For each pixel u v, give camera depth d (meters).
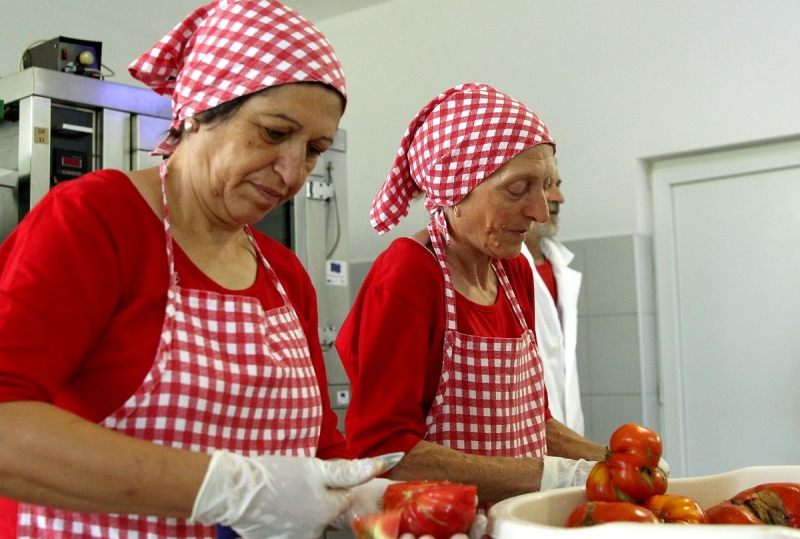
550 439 1.45
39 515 0.87
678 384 3.23
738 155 3.14
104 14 3.41
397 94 3.88
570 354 2.73
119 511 0.75
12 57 3.05
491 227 1.28
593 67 3.37
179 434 0.86
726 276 3.16
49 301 0.78
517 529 0.82
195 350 0.88
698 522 0.96
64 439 0.73
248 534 0.79
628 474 1.01
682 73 3.18
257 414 0.92
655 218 3.31
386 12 3.94
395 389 1.18
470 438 1.26
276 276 1.05
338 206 2.77
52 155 2.04
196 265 0.94
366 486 0.95
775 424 3.03
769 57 3.01
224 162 0.89
